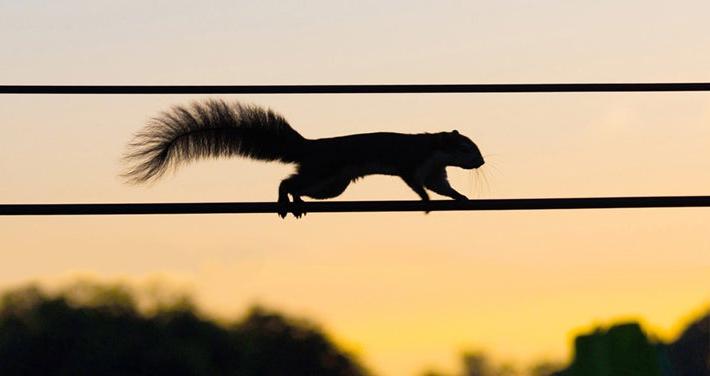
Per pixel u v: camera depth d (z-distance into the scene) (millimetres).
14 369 60688
